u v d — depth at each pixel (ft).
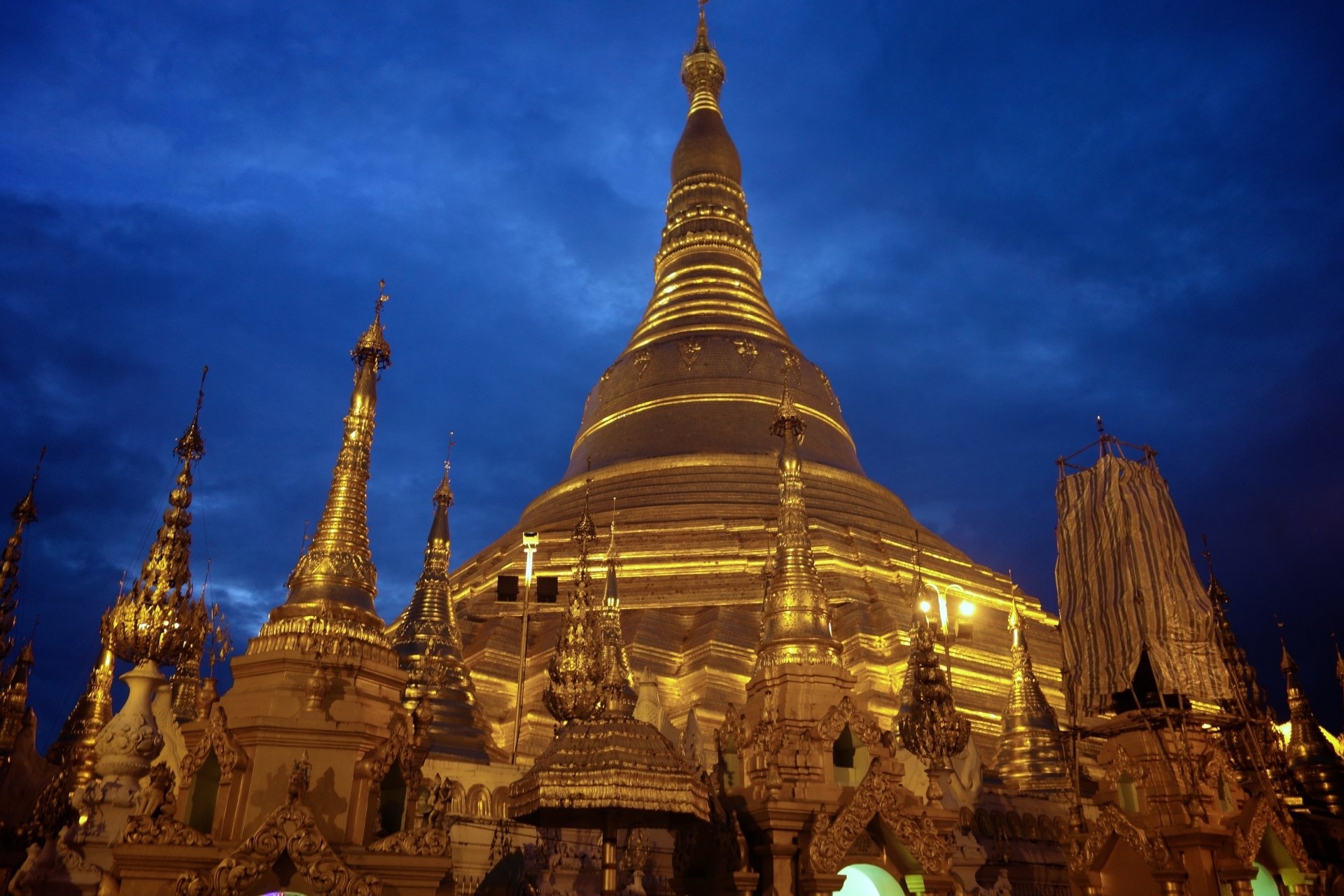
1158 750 77.30
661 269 240.73
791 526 70.90
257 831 44.06
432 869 48.24
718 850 58.65
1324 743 113.50
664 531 170.91
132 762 50.11
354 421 61.57
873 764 58.65
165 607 52.60
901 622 151.02
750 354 209.05
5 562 63.36
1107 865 77.61
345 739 49.52
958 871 78.02
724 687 143.64
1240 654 101.76
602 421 212.64
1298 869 78.18
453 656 106.32
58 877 46.98
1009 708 122.62
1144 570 86.79
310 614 53.88
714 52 274.98
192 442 56.95
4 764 58.13
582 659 68.39
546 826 51.72
